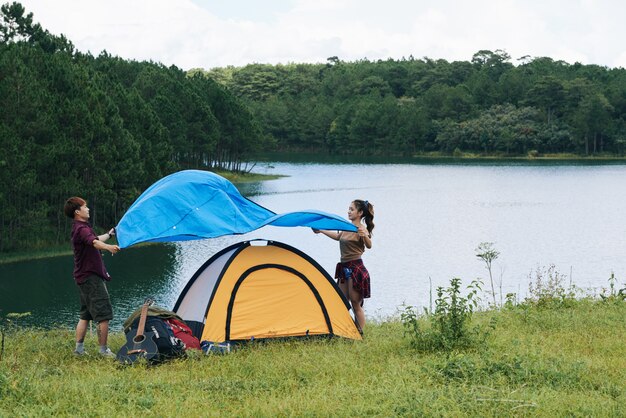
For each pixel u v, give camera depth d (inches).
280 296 402.6
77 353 364.5
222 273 393.4
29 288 1174.3
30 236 1630.2
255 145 4124.0
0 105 1505.9
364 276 408.8
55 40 2456.9
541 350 346.9
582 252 1473.9
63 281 1242.0
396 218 2110.0
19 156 1445.6
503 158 6200.8
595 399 268.4
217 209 400.8
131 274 1269.7
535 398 267.3
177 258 1448.1
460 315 372.2
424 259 1398.9
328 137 7140.8
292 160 6087.6
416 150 6737.2
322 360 338.3
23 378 291.9
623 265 1307.8
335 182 3649.1
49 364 346.3
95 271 358.6
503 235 1739.7
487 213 2239.2
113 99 2020.2
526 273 1233.4
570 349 361.1
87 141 1633.9
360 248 412.8
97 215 1876.2
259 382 300.0
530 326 430.0
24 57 1716.3
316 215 401.4
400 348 367.6
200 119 3334.2
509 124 6451.8
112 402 271.0
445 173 4345.5
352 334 411.2
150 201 391.2
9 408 260.8
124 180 1813.5
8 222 1605.6
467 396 270.5
